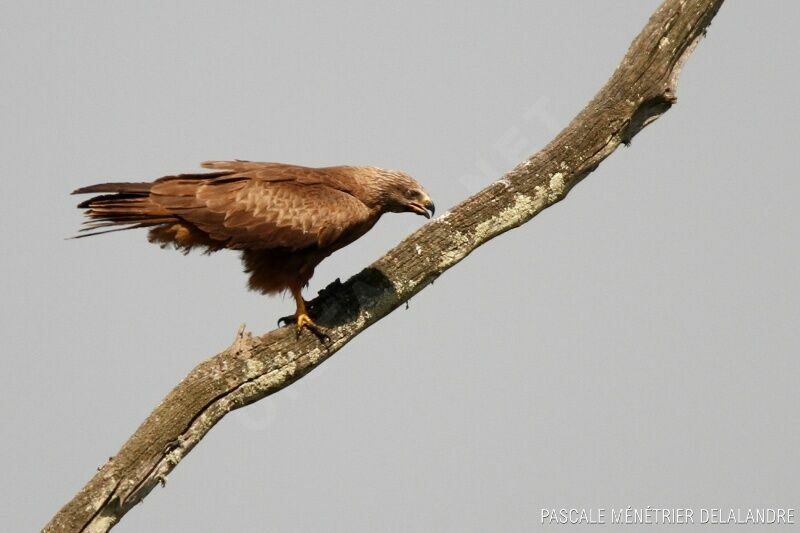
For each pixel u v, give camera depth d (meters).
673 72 11.96
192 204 11.66
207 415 10.67
